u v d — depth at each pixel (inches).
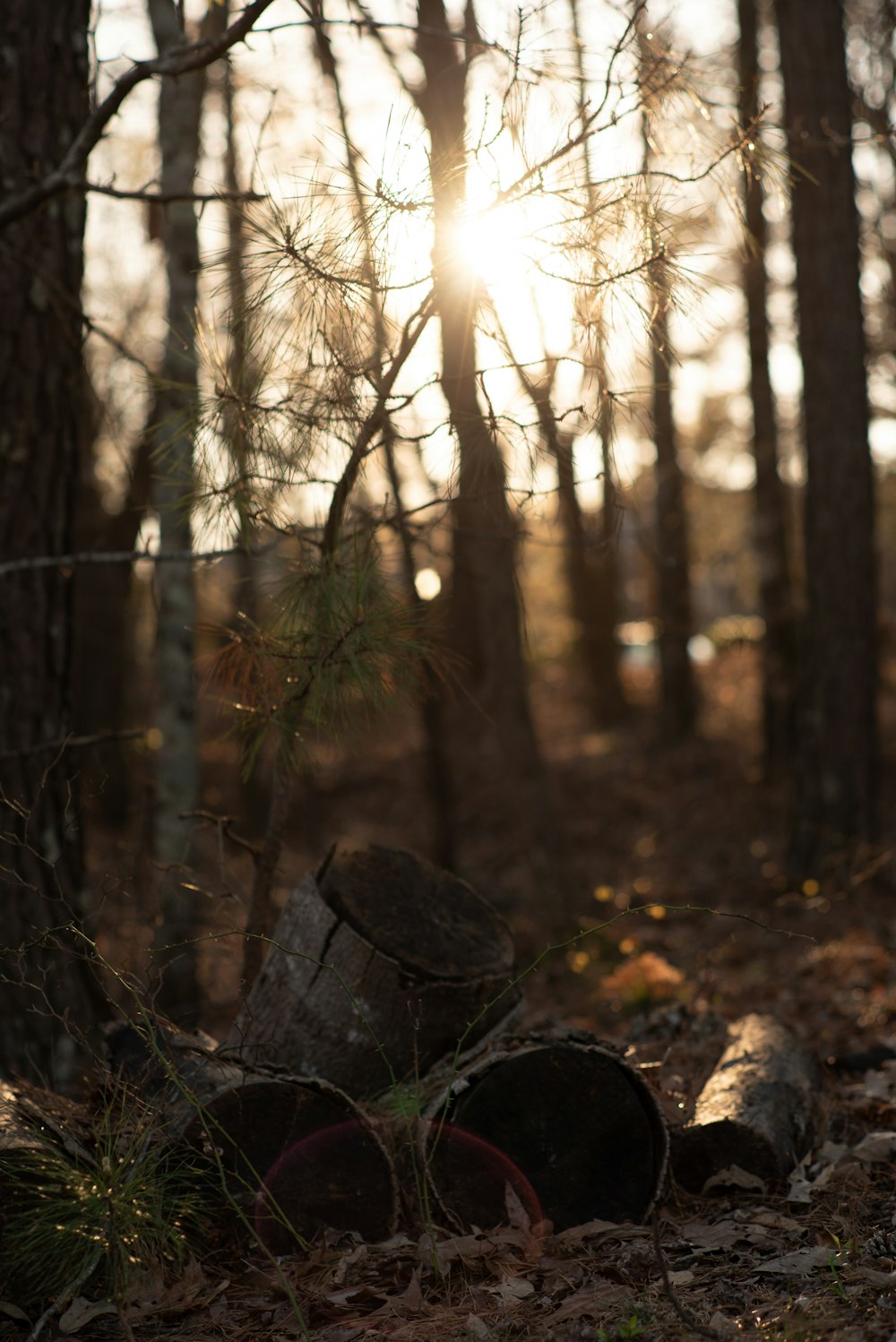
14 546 212.4
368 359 137.9
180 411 146.5
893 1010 226.4
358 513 160.6
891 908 341.1
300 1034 140.6
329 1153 131.9
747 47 477.7
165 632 339.9
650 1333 106.7
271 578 150.3
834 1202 136.2
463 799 666.8
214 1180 130.6
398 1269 124.0
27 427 214.1
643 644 1201.4
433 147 134.0
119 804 600.1
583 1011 277.4
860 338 404.5
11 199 189.5
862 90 442.9
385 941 138.8
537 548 809.5
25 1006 199.8
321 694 140.5
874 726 402.3
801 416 411.5
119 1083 130.0
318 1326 114.8
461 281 131.3
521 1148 135.2
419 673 150.6
